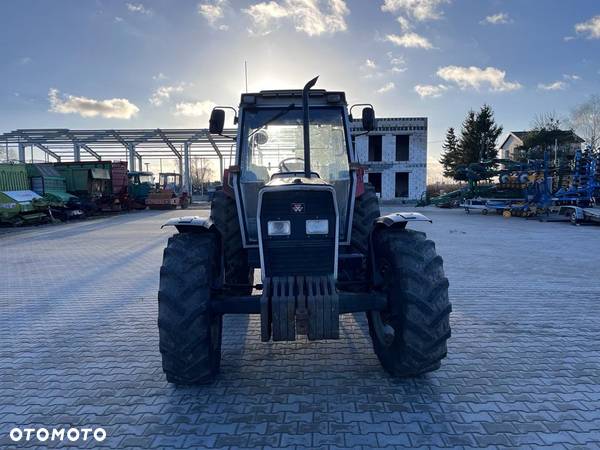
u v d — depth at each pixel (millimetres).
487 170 22922
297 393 3584
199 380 3557
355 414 3242
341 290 4090
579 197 18516
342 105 4586
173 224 3797
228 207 4855
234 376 3932
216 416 3254
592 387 3627
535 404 3357
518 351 4395
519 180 20359
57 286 7625
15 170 19656
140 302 6500
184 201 31750
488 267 8562
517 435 2953
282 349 4559
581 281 7359
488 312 5656
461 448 2816
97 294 7020
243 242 4406
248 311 3504
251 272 5383
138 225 18781
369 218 5273
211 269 3674
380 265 3896
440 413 3238
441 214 22781
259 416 3236
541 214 19062
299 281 3457
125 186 28469
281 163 4602
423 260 3541
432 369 3596
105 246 12422
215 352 3791
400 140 37062
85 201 23594
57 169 25250
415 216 3799
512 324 5203
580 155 19047
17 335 5168
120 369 4156
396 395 3518
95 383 3863
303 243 3609
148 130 32094
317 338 3287
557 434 2957
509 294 6531
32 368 4215
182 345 3395
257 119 4602
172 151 38469
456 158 51594
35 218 19047
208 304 3475
